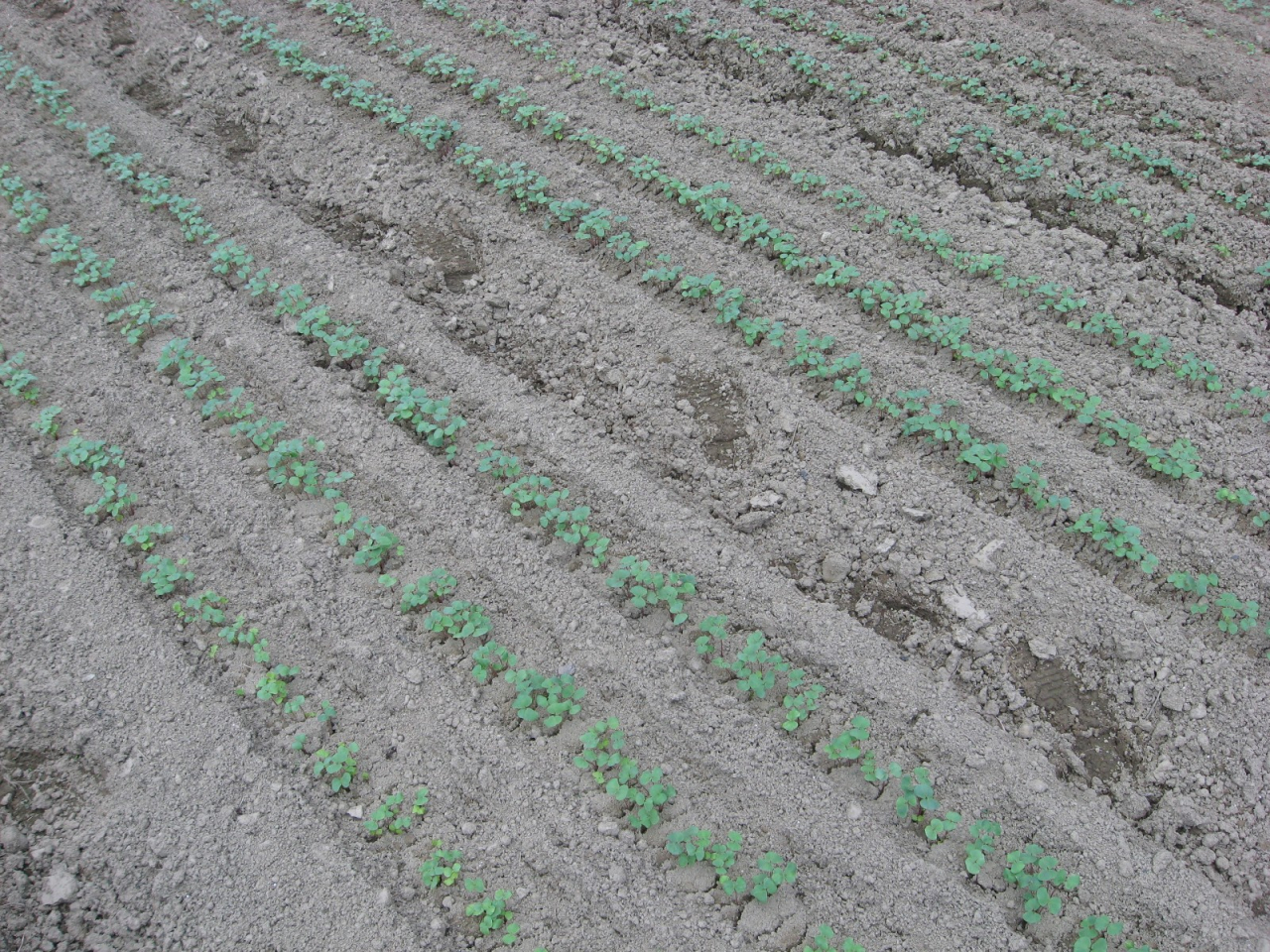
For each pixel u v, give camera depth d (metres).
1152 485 4.68
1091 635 4.21
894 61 6.82
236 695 3.89
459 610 4.11
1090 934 3.39
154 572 4.14
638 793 3.63
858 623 4.27
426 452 4.74
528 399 5.00
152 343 5.07
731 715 3.92
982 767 3.80
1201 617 4.30
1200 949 3.40
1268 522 4.59
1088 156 6.27
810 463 4.78
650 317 5.32
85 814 3.51
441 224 5.79
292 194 5.93
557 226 5.80
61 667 3.84
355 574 4.29
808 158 6.12
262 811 3.56
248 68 6.55
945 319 5.23
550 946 3.35
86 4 6.83
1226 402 5.02
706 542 4.46
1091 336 5.29
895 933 3.43
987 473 4.77
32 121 6.07
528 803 3.67
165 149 6.00
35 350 4.93
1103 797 3.80
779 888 3.51
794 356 5.16
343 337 5.12
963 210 5.91
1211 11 7.39
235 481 4.54
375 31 6.72
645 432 4.92
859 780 3.79
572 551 4.44
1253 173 6.16
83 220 5.55
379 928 3.33
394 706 3.90
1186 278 5.67
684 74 6.72
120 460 4.50
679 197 5.88
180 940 3.27
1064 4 7.27
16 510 4.29
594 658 4.06
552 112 6.30
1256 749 3.91
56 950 3.22
